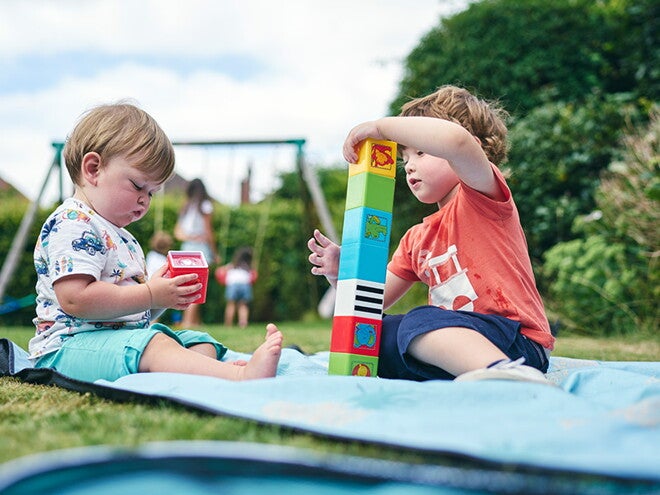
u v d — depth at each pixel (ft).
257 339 14.10
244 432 3.55
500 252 5.80
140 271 6.29
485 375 4.54
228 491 2.65
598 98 20.75
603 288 15.70
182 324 24.48
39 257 6.12
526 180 18.98
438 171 6.12
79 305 5.65
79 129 6.19
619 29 21.65
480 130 6.70
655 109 16.80
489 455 2.83
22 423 3.90
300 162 20.45
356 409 3.87
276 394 4.20
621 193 15.58
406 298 22.81
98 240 5.95
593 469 2.68
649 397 4.34
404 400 4.07
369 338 5.56
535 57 21.39
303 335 16.39
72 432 3.63
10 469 2.64
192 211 21.91
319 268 6.77
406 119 5.55
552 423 3.57
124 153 6.00
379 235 5.66
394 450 3.11
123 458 2.70
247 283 26.18
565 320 16.25
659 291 14.74
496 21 21.98
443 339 5.10
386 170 5.72
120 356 5.45
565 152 18.89
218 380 4.59
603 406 4.26
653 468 2.71
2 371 6.21
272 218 32.22
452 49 22.08
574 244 16.72
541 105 21.17
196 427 3.66
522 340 5.56
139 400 4.55
